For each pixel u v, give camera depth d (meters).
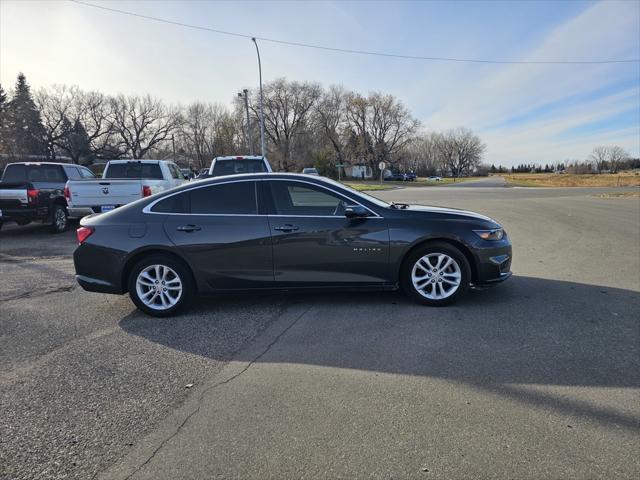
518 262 7.34
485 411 2.83
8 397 3.13
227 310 5.01
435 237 4.85
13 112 61.28
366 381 3.27
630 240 9.53
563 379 3.24
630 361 3.52
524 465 2.31
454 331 4.21
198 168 79.81
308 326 4.44
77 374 3.48
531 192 33.22
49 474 2.33
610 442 2.49
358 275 4.90
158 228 4.82
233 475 2.29
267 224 4.85
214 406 2.97
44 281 6.45
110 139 70.94
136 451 2.51
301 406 2.94
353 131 78.50
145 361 3.70
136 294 4.83
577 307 4.89
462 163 131.38
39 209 10.91
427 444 2.50
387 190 40.91
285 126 72.12
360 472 2.29
